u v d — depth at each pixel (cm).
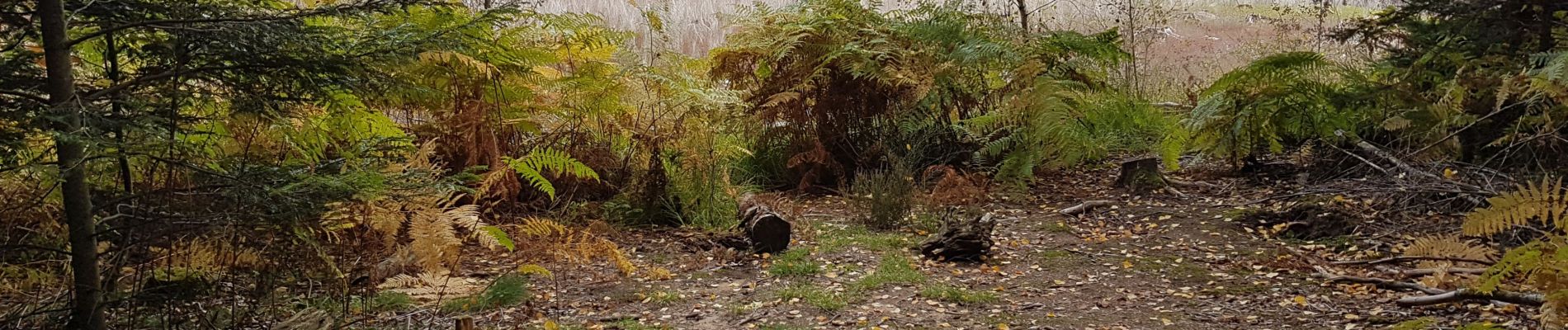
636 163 576
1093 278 450
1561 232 386
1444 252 266
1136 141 757
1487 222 211
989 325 378
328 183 251
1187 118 712
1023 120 673
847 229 555
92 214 228
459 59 458
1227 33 1215
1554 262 201
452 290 334
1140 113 777
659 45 877
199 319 265
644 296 414
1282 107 655
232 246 265
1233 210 571
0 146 219
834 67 691
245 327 281
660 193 570
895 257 486
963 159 708
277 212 247
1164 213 579
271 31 235
